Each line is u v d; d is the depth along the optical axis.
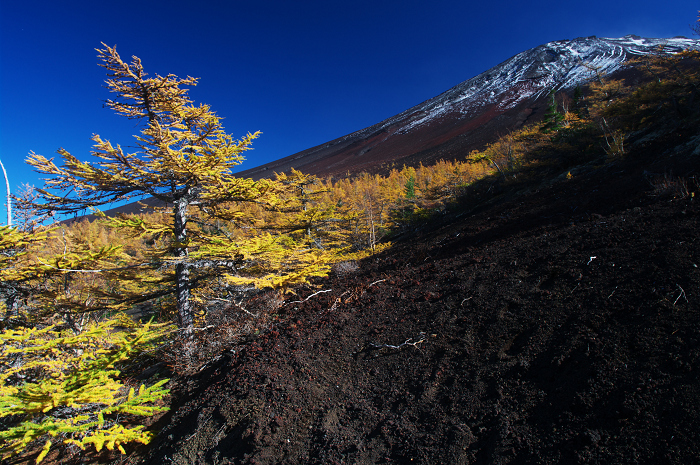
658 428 1.91
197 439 3.61
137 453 3.96
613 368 2.39
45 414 3.32
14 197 5.19
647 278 3.03
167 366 5.84
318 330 4.83
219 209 7.27
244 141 6.20
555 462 2.05
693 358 2.14
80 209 5.99
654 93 13.80
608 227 4.47
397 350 3.83
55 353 4.33
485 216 11.03
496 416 2.53
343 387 3.61
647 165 7.16
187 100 7.19
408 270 6.64
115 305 6.51
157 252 6.46
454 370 3.17
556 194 9.27
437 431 2.65
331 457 2.85
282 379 3.91
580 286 3.44
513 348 3.09
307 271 5.79
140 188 6.29
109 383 3.39
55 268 5.00
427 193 26.39
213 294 7.48
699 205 3.83
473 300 4.14
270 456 3.09
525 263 4.52
